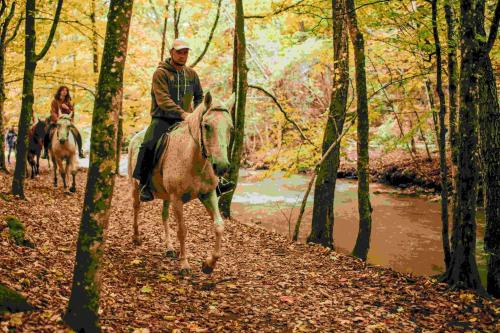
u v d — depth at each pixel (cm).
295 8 1084
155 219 1119
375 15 953
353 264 829
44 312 429
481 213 1482
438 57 798
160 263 729
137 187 806
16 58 1634
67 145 1338
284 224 1426
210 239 964
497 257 763
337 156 1059
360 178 952
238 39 1183
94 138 409
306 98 2552
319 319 560
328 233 1055
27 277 510
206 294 614
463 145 688
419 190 1945
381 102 1230
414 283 717
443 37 959
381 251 1140
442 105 804
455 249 704
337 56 1052
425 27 818
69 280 554
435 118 1381
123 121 1936
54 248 674
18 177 1012
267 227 1387
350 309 596
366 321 557
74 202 1175
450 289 683
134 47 1867
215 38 1873
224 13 2334
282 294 647
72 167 1356
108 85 408
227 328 507
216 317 541
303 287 684
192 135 620
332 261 848
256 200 1838
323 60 1354
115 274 634
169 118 702
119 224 1007
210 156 571
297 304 609
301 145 1180
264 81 2755
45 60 1528
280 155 1232
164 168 663
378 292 674
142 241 863
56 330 400
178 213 661
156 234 948
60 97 1391
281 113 1255
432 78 1342
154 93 684
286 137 1244
